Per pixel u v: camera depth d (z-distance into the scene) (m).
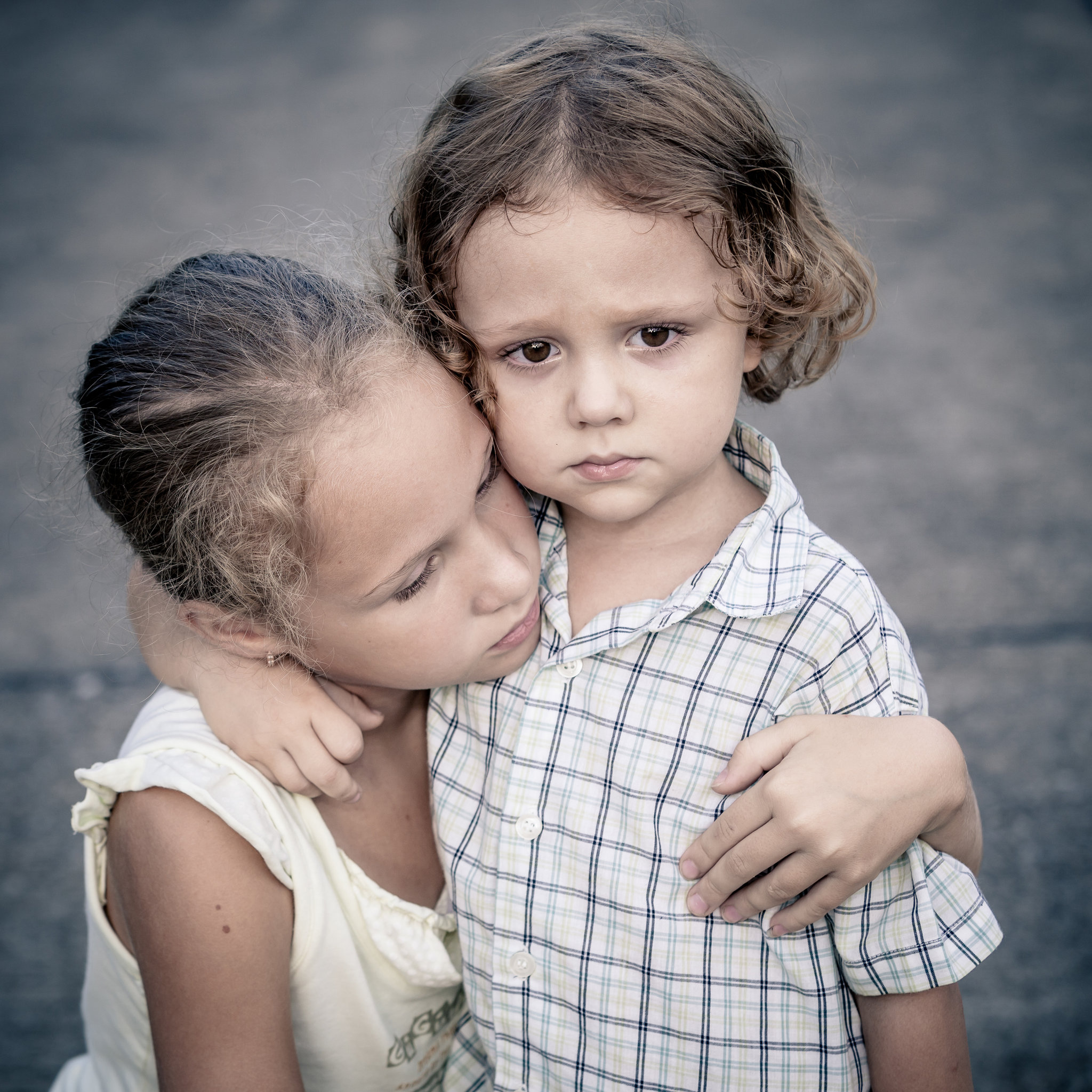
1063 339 4.41
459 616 1.20
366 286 1.24
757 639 1.25
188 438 1.11
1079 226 5.11
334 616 1.16
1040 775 2.71
